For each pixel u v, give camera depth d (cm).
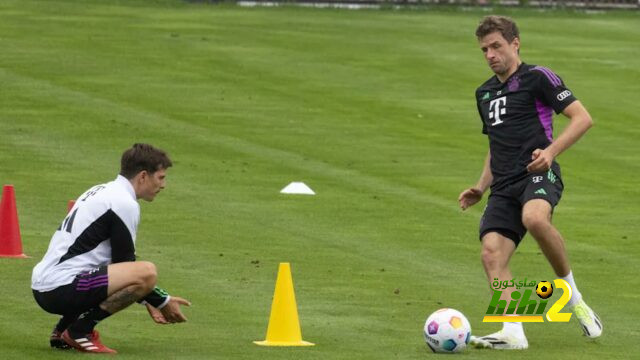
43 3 12156
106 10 12012
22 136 7225
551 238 3447
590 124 3425
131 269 3148
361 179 6519
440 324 3291
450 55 10525
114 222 3173
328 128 7850
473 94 9112
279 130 7731
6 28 10681
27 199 5741
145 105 8256
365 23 12038
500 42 3531
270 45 10588
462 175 6738
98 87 8731
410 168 6856
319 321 3706
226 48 10338
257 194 6041
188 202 5784
